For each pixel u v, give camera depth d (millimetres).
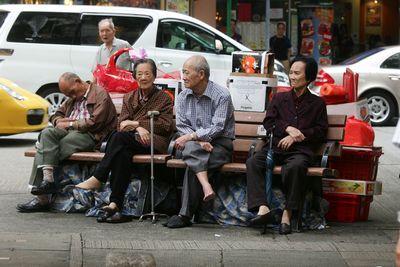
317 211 7973
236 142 8445
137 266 6441
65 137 8289
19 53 15219
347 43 24984
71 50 15227
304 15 23859
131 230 7664
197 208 7922
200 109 8023
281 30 21234
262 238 7473
